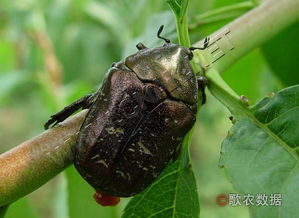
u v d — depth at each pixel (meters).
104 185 0.09
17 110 0.40
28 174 0.09
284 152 0.09
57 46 0.26
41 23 0.24
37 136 0.09
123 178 0.09
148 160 0.10
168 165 0.10
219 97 0.09
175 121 0.10
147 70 0.10
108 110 0.10
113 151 0.09
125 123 0.10
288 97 0.09
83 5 0.26
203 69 0.10
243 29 0.10
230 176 0.08
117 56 0.27
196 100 0.10
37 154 0.09
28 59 0.25
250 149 0.09
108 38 0.27
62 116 0.10
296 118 0.09
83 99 0.10
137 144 0.10
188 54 0.10
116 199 0.10
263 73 0.14
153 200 0.09
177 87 0.10
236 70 0.14
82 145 0.09
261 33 0.10
